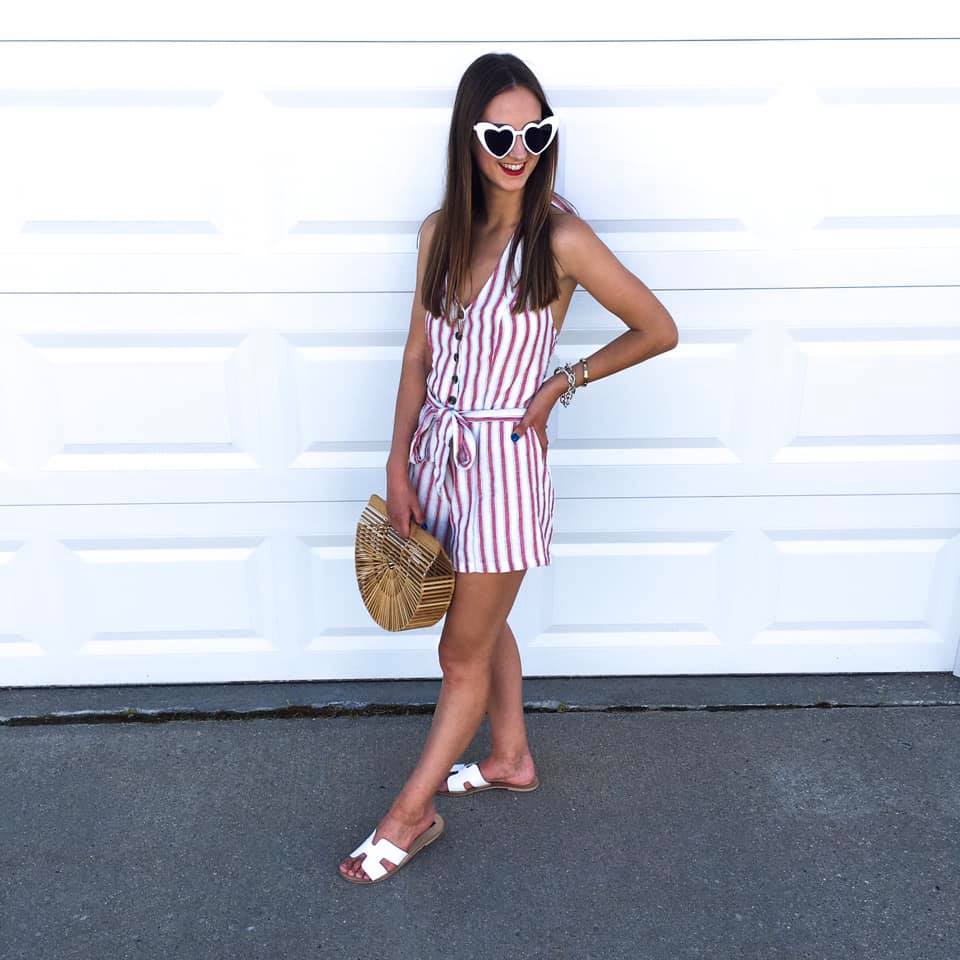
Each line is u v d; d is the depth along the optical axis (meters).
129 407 2.40
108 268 2.28
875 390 2.43
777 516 2.55
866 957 1.84
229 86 2.17
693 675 2.69
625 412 2.44
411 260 2.30
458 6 2.13
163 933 1.90
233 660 2.66
